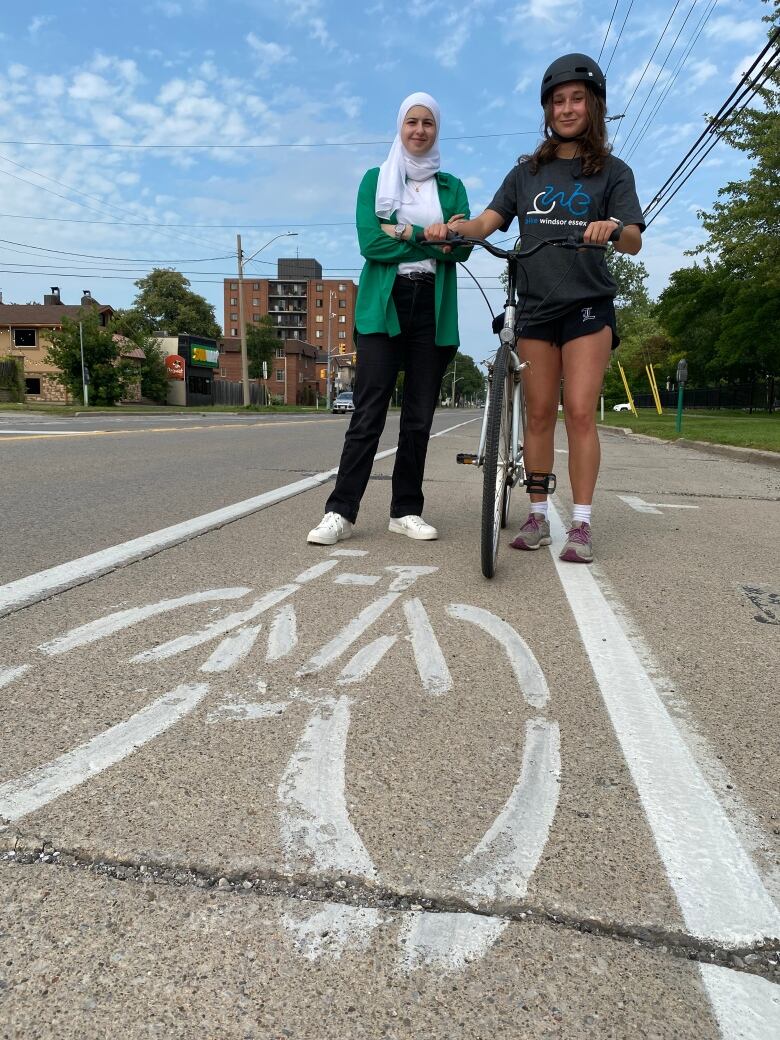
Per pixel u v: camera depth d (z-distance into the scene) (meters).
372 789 1.53
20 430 13.81
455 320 3.86
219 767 1.61
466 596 2.92
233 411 42.31
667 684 2.12
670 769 1.65
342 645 2.34
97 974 1.07
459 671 2.17
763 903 1.23
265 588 2.95
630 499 6.07
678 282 33.16
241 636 2.40
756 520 5.06
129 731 1.76
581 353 3.54
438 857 1.32
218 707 1.89
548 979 1.07
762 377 40.34
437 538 4.05
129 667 2.14
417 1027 1.00
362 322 3.75
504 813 1.46
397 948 1.12
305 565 3.34
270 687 2.02
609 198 3.47
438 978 1.07
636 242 3.37
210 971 1.08
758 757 1.72
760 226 22.11
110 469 7.14
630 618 2.71
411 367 3.92
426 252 3.66
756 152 20.72
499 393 3.15
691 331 33.69
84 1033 0.98
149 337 47.97
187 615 2.60
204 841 1.35
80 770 1.58
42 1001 1.03
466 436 16.30
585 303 3.50
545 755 1.70
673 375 48.03
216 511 4.77
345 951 1.11
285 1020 1.00
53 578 3.06
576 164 3.47
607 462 10.15
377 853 1.32
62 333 40.28
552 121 3.48
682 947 1.13
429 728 1.81
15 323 50.78
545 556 3.71
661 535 4.39
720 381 44.44
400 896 1.22
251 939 1.13
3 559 3.39
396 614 2.66
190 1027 0.99
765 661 2.32
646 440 16.75
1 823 1.39
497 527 3.28
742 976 1.08
